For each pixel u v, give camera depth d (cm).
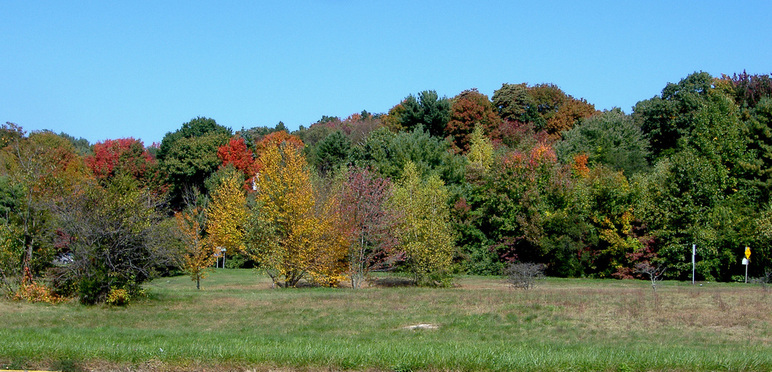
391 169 5178
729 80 6300
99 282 2212
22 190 2486
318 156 6006
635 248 3962
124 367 1056
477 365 1021
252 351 1111
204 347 1148
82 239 2225
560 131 7412
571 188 4266
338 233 3384
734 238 3784
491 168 4881
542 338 1639
